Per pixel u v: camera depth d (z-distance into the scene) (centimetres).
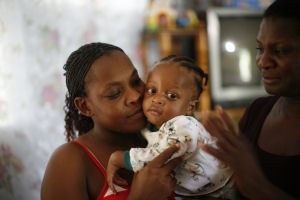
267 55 77
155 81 104
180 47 330
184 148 92
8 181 230
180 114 103
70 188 95
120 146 109
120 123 101
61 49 258
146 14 308
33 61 247
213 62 317
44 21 252
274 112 91
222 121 74
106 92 98
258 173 71
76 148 102
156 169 90
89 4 272
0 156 229
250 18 327
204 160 96
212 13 316
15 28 238
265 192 70
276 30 75
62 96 255
